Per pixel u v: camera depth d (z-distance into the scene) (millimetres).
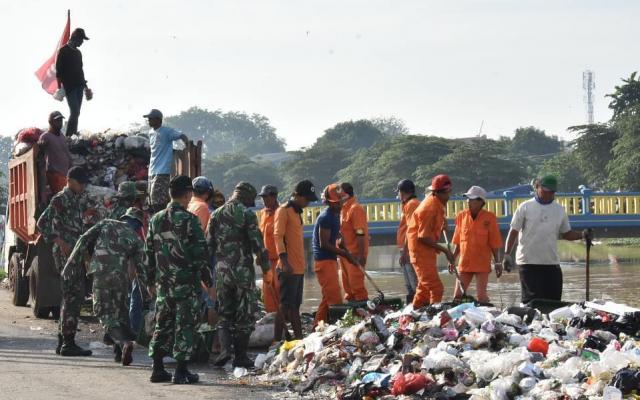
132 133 27797
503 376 14625
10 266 31062
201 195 19984
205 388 16000
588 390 13695
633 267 70625
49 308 26000
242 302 17828
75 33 30516
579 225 70875
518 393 14055
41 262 25531
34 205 25562
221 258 17844
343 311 20844
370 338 16797
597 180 179625
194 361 18656
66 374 17172
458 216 21891
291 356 17375
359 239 22625
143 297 21438
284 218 19969
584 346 15789
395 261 93312
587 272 20984
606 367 14148
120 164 27188
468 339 16156
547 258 20500
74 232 22219
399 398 14359
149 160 27391
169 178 24875
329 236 21406
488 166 190125
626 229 72125
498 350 16016
